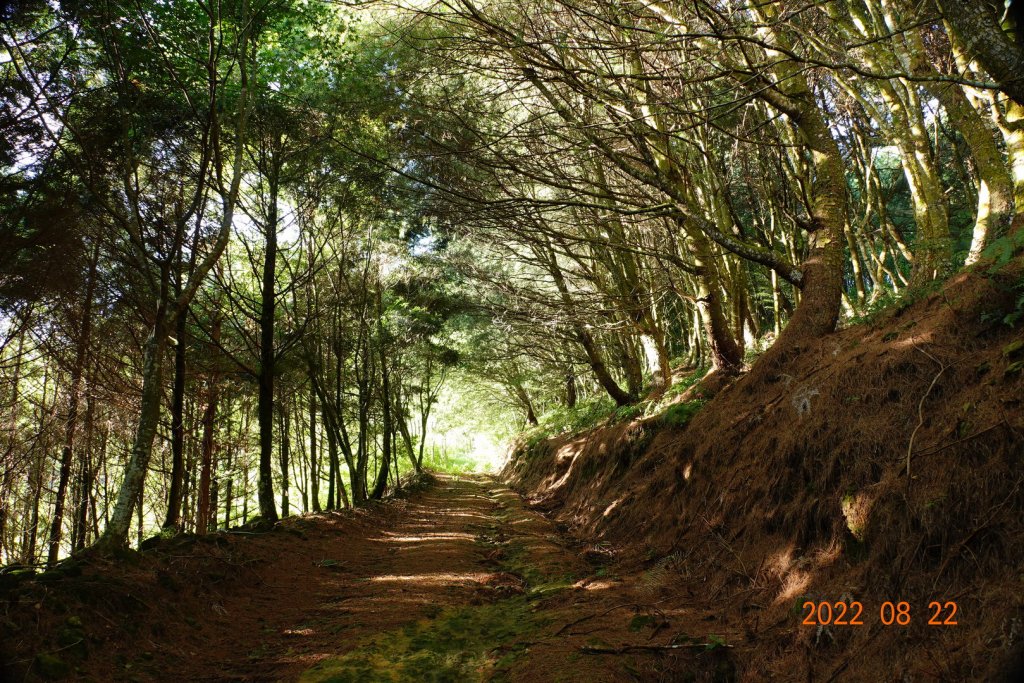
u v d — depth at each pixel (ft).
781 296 50.52
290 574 23.95
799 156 39.34
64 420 33.68
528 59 20.45
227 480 53.72
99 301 32.94
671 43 20.51
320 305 48.24
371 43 31.50
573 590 19.36
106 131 26.43
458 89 27.53
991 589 9.20
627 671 11.88
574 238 32.12
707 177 41.88
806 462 16.28
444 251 57.00
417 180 27.99
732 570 16.35
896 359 16.22
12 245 24.90
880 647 9.90
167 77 28.63
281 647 15.74
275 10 29.91
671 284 41.47
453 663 13.94
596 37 21.27
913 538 11.25
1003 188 23.03
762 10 22.88
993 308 15.07
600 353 86.99
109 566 17.35
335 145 34.60
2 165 24.39
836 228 26.30
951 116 24.64
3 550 39.40
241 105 26.20
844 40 24.70
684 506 22.71
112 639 14.03
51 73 25.23
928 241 26.13
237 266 50.90
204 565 20.40
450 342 77.10
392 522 43.57
